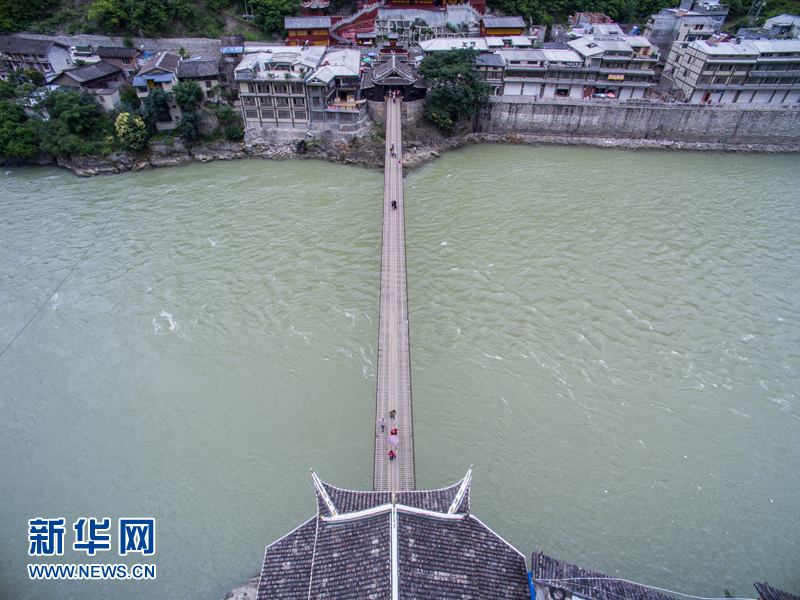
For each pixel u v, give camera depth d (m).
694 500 38.50
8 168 88.31
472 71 92.88
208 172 87.12
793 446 42.41
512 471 40.28
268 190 80.25
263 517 37.75
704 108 97.25
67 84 90.94
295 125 92.00
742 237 68.94
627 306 56.62
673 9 123.31
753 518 37.41
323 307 56.41
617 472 40.38
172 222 71.50
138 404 46.34
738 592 33.25
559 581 25.30
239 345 51.84
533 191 80.38
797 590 33.31
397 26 114.81
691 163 92.81
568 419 44.38
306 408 45.41
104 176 85.56
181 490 39.66
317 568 24.70
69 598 33.84
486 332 53.09
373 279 60.66
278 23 110.25
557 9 128.12
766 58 99.00
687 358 50.38
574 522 37.03
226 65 97.75
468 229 69.81
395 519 24.39
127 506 38.69
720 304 57.12
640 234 69.12
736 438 43.00
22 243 66.94
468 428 43.50
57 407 46.25
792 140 99.00
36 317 55.53
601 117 99.94
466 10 115.31
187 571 34.84
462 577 24.36
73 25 103.50
